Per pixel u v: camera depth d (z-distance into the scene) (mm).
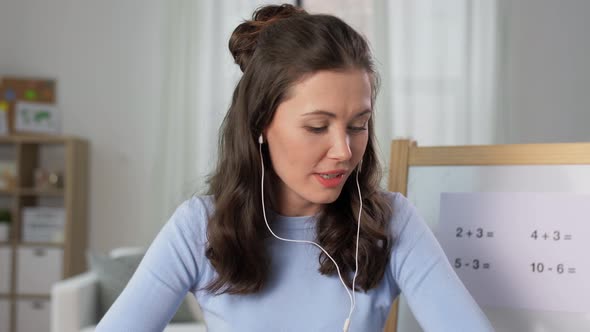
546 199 1117
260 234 1024
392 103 3693
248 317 996
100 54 4125
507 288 1130
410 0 3773
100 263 2877
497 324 1133
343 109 860
